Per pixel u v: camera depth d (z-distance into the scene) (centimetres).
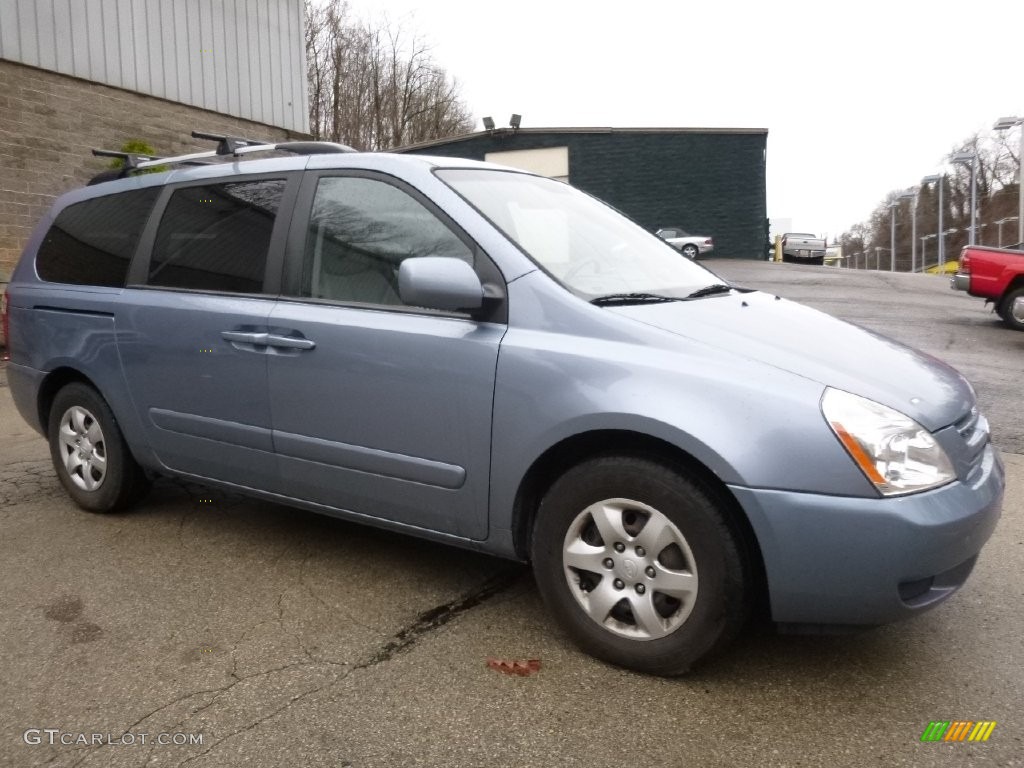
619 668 274
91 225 431
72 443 432
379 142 4359
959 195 7438
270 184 362
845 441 238
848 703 254
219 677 271
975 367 888
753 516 242
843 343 290
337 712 251
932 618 311
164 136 1260
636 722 245
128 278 400
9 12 1044
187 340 366
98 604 325
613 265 326
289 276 343
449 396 293
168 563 366
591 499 270
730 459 242
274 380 339
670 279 337
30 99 1071
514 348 280
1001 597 328
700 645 256
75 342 414
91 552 379
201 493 468
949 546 239
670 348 264
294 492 350
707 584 252
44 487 480
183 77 1288
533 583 344
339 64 4103
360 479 323
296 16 1516
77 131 1131
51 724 246
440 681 267
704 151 3456
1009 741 235
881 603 240
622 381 261
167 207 398
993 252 1216
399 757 229
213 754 231
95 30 1151
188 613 317
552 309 282
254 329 343
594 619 275
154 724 245
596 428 262
